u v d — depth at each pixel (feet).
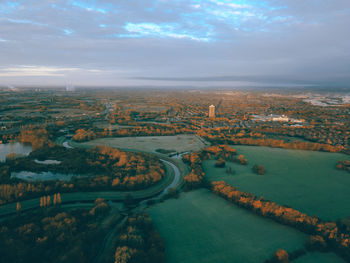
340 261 293.64
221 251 312.29
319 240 315.37
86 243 317.01
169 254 305.53
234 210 424.46
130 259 276.62
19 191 448.65
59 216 366.43
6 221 366.02
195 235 347.97
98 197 477.77
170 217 397.60
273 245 323.78
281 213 386.11
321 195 482.69
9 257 282.36
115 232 355.97
